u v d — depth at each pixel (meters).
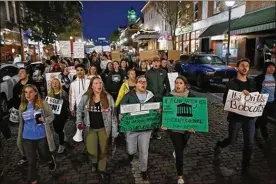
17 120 4.66
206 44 25.39
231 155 5.08
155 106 4.10
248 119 4.18
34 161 3.90
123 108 3.97
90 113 4.07
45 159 4.13
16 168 4.85
